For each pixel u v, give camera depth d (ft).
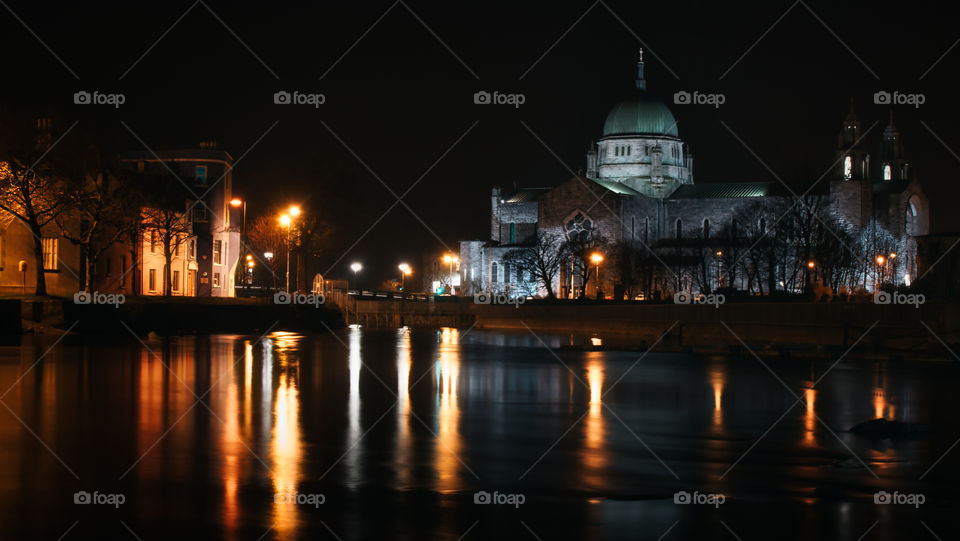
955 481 93.66
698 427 122.62
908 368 203.21
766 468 98.27
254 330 322.34
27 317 245.65
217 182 405.59
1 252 291.79
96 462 94.89
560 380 175.63
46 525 75.51
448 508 81.76
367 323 453.17
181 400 134.92
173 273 365.40
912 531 77.51
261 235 492.54
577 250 600.80
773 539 75.31
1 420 116.16
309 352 229.25
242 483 88.12
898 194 633.61
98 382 151.33
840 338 259.60
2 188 260.01
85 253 293.02
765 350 247.50
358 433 113.09
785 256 482.28
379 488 87.61
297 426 116.57
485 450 104.83
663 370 196.75
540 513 80.74
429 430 116.47
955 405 145.28
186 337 265.13
